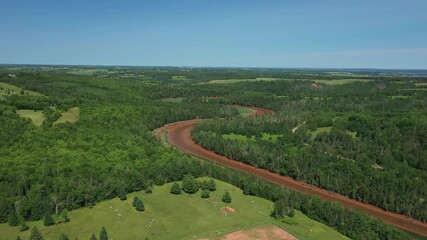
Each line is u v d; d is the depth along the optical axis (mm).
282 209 151375
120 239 126625
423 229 164125
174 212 147750
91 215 140000
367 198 187250
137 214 143125
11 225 130875
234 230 138000
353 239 141500
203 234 134125
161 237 130375
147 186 161625
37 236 118312
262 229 140125
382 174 195125
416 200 175500
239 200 163000
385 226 145125
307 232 142250
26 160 161750
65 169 157750
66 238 120062
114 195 154250
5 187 142625
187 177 168750
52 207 139750
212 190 169125
